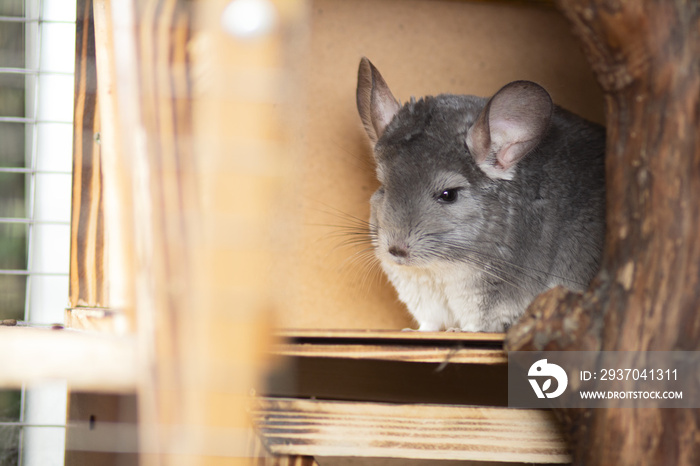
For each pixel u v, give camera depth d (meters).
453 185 0.73
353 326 0.78
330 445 0.60
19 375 0.44
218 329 0.42
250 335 0.42
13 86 0.76
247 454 0.55
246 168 0.41
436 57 0.79
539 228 0.74
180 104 0.43
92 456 0.62
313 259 0.78
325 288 0.78
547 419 0.61
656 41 0.58
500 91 0.73
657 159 0.58
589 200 0.74
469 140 0.74
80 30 0.68
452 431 0.61
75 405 0.66
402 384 0.65
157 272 0.42
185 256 0.42
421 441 0.60
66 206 0.75
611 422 0.59
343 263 0.78
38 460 0.75
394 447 0.60
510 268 0.74
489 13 0.79
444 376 0.64
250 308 0.42
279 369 0.61
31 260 0.74
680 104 0.58
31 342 0.45
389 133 0.75
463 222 0.73
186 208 0.42
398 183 0.73
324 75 0.79
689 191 0.58
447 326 0.78
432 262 0.73
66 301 0.74
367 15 0.79
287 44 0.41
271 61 0.40
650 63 0.58
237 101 0.40
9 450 0.76
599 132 0.77
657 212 0.58
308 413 0.60
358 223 0.78
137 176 0.43
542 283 0.74
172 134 0.42
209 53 0.41
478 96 0.79
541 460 0.61
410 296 0.77
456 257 0.73
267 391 0.60
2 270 0.75
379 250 0.74
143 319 0.42
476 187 0.73
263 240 0.41
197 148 0.41
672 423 0.58
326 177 0.78
